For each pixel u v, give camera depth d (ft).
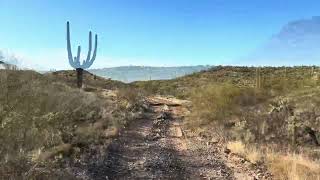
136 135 65.87
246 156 49.14
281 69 255.70
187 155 51.83
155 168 43.39
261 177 40.70
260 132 61.36
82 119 65.72
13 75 50.75
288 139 59.00
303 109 66.39
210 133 69.41
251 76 258.37
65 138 48.26
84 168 39.19
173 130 76.38
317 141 58.44
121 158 47.06
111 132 62.08
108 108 88.38
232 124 71.00
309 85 88.99
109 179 37.50
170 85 246.47
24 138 34.14
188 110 108.47
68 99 68.39
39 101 46.42
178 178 39.88
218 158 50.16
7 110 33.78
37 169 32.32
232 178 40.37
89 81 192.24
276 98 79.20
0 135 30.71
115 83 211.61
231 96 79.46
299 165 42.70
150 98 150.82
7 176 28.91
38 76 70.44
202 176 41.06
